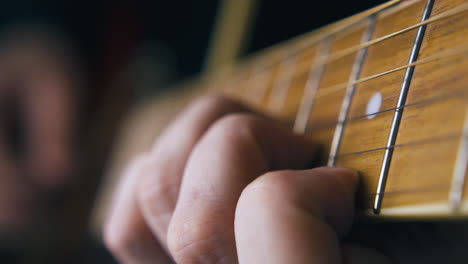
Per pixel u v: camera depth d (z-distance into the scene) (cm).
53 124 59
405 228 16
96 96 67
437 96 15
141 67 53
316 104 18
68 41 71
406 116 15
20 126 58
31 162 56
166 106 38
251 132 16
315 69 19
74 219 42
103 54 74
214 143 16
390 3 16
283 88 21
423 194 14
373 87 16
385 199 15
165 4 59
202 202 16
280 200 14
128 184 19
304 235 13
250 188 14
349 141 16
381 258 15
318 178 15
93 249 40
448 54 15
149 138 38
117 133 46
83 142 54
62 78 63
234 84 26
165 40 56
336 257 14
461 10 15
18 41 66
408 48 16
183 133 18
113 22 75
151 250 19
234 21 34
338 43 19
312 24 23
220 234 15
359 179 15
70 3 72
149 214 18
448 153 14
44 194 53
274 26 28
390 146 15
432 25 15
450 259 17
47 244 43
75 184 45
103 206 40
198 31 44
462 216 14
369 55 17
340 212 15
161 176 17
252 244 14
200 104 19
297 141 17
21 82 60
